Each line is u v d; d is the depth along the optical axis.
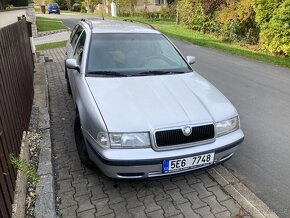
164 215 3.30
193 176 3.99
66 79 7.54
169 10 33.75
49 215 3.19
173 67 4.68
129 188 3.73
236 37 15.66
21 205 3.16
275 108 6.44
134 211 3.35
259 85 8.08
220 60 11.25
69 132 5.18
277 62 10.80
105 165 3.26
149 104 3.57
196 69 9.73
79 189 3.70
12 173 3.21
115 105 3.52
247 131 5.33
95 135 3.37
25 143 4.25
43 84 7.86
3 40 4.29
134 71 4.41
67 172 4.04
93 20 6.11
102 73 4.30
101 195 3.60
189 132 3.33
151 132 3.22
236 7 15.49
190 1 21.16
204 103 3.76
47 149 4.48
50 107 6.31
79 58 4.84
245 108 6.43
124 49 4.72
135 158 3.17
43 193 3.52
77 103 4.16
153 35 5.12
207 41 15.98
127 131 3.21
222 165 4.26
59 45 14.63
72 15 40.44
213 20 18.42
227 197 3.59
